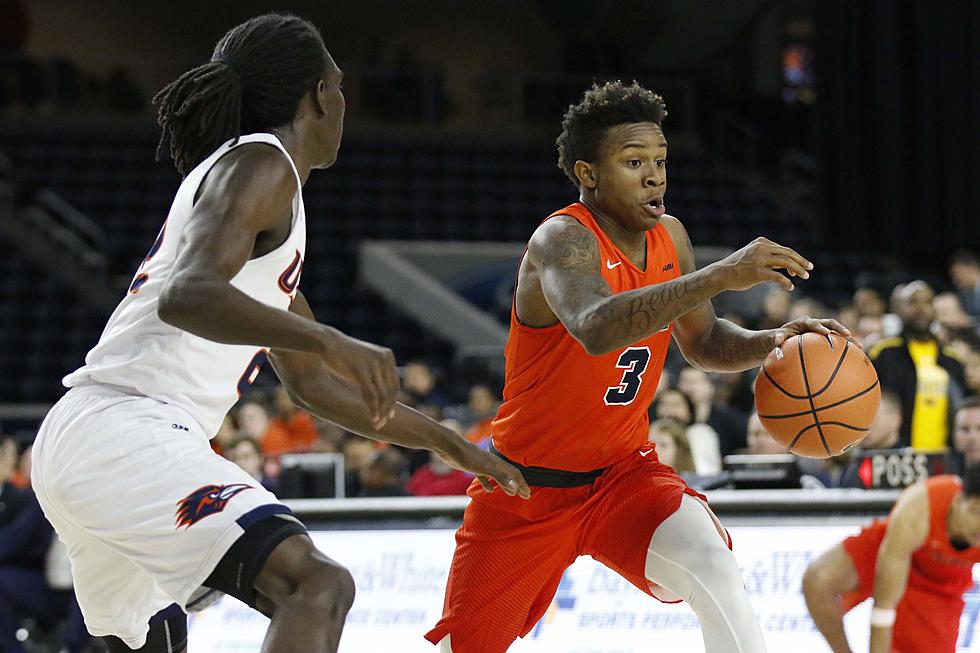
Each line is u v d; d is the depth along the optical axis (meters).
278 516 2.96
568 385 4.06
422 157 22.73
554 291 3.75
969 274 12.07
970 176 18.06
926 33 18.41
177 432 3.10
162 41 26.39
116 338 3.21
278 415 10.83
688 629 5.87
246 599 2.96
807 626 5.79
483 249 18.41
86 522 3.07
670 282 3.47
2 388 15.70
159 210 20.00
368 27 27.19
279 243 3.14
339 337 2.81
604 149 4.01
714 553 3.87
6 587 8.24
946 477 5.26
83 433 3.09
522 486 3.81
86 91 23.22
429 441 3.69
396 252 18.17
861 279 15.73
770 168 24.03
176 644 3.70
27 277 18.19
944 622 5.41
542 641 5.93
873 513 5.86
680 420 8.18
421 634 5.98
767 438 7.53
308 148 3.39
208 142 3.29
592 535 4.21
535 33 27.64
